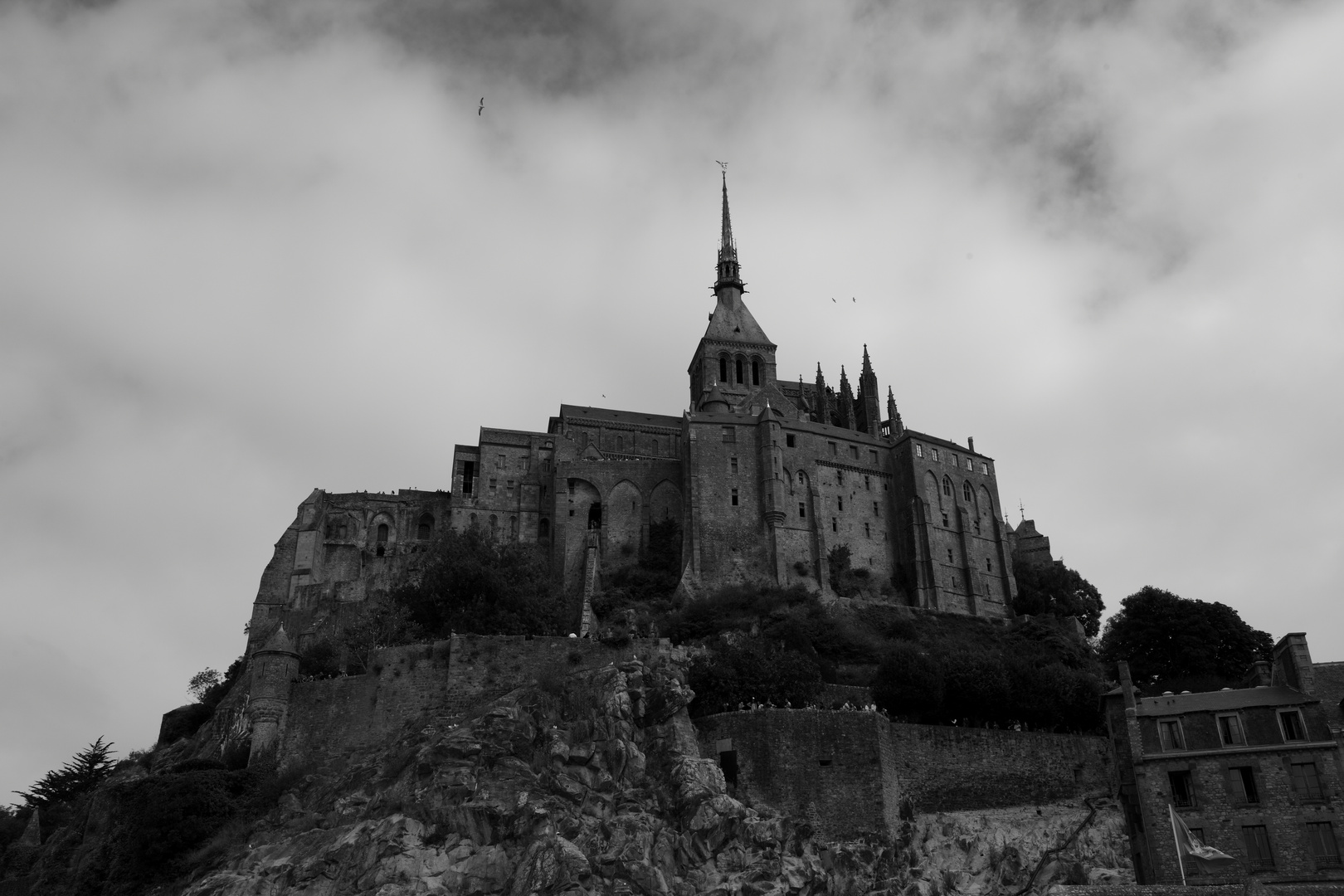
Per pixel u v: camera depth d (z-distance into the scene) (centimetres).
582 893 7912
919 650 11600
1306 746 7650
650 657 10112
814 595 14612
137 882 9019
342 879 8338
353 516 16962
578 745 9169
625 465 16725
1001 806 9056
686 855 8294
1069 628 15488
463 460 17562
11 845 11919
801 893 8106
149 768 12319
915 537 15912
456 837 8438
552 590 14062
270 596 15988
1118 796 8850
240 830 9169
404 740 9481
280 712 9969
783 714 9069
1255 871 7456
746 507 15650
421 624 12444
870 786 8738
